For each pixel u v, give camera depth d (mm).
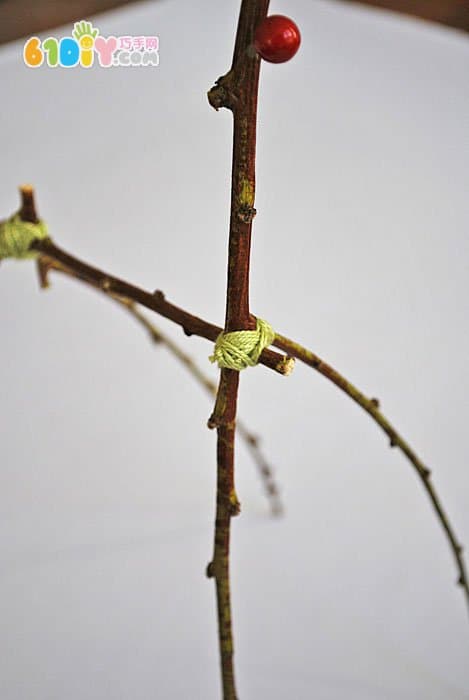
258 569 560
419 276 693
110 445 636
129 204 740
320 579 552
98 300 718
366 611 530
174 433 647
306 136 779
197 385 675
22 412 649
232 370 341
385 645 508
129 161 766
